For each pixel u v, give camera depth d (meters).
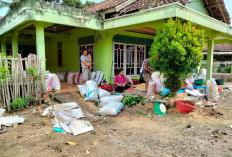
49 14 6.22
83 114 4.96
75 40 10.59
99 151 3.08
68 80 9.18
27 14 5.93
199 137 3.65
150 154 3.01
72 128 3.84
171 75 5.30
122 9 8.05
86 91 6.23
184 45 4.77
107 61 8.59
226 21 9.88
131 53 9.90
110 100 5.65
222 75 14.42
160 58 4.98
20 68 5.36
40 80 5.77
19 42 13.66
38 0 5.91
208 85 6.46
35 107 5.50
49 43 13.27
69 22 6.80
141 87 8.09
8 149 3.11
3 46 10.72
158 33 5.36
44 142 3.37
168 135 3.75
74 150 3.10
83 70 7.84
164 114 5.11
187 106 4.98
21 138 3.52
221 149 3.17
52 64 13.16
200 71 12.53
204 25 6.95
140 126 4.26
